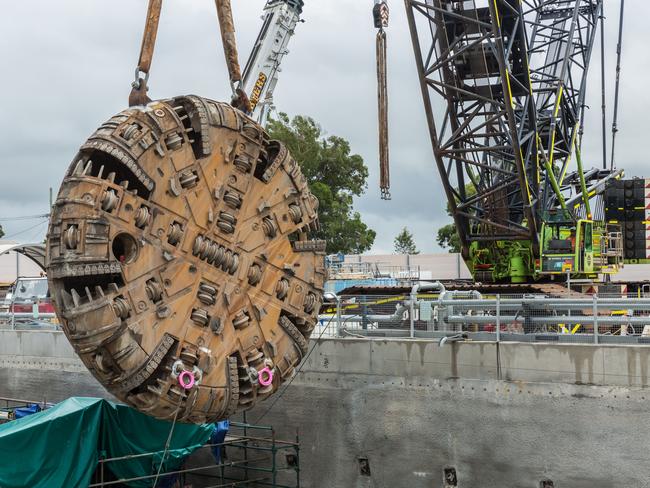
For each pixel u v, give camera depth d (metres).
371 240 61.28
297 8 25.61
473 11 25.55
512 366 13.78
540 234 27.61
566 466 13.23
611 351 13.05
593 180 34.66
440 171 27.84
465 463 14.04
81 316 10.03
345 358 15.30
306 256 12.42
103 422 12.30
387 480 14.69
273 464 14.42
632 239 31.16
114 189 10.27
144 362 10.46
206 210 11.10
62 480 11.76
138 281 10.44
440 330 15.89
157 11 11.32
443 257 54.97
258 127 11.76
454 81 26.81
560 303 14.54
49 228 10.34
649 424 12.67
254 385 11.59
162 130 10.66
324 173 58.53
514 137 25.41
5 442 11.34
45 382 20.44
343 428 15.18
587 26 32.28
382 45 21.67
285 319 12.06
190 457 16.03
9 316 24.78
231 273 11.38
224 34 12.70
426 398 14.45
